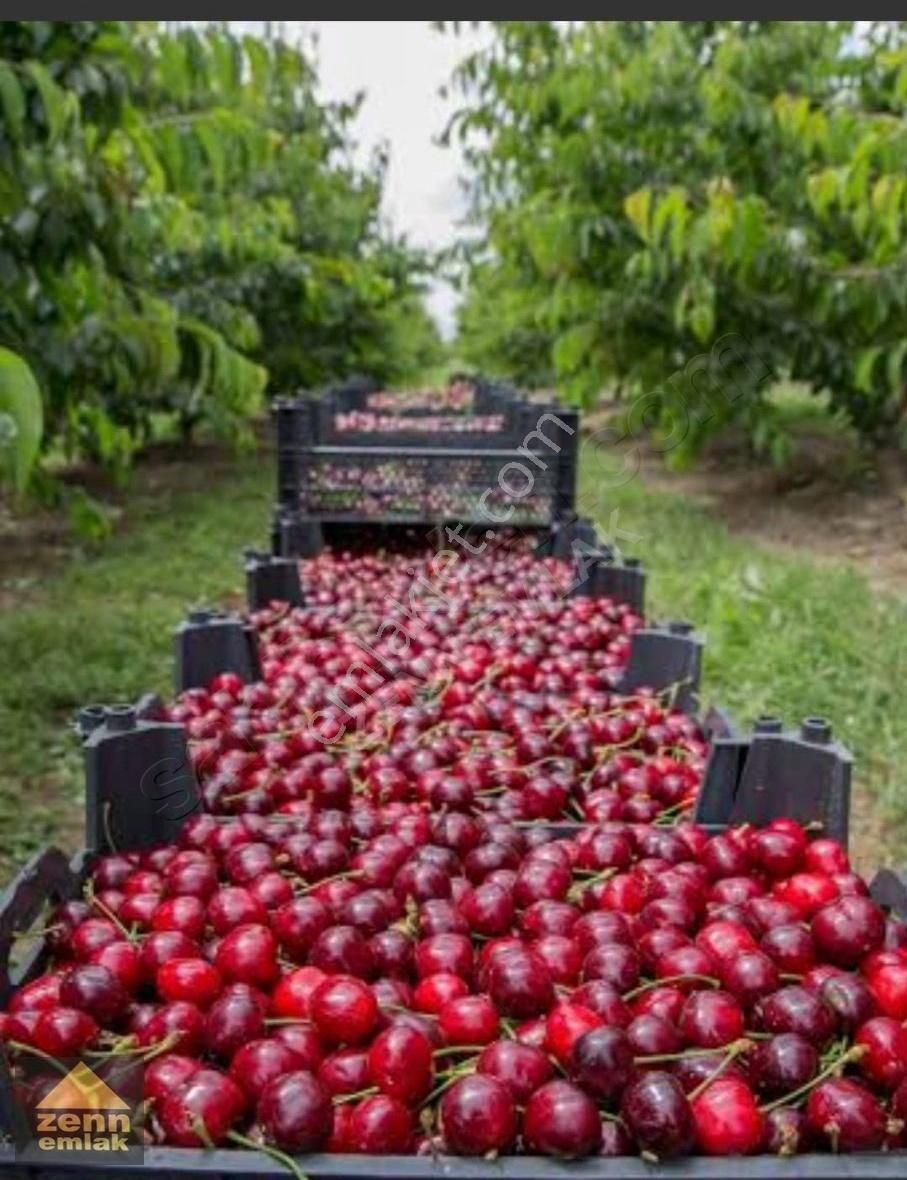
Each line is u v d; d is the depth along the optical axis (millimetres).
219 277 11609
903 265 7422
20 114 3574
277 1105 1345
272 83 7062
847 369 8953
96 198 4551
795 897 2078
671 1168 1331
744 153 9383
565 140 9977
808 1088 1470
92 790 2283
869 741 4676
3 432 2418
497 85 10906
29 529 9258
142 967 1803
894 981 1713
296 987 1705
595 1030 1463
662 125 9625
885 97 9031
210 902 2004
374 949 1833
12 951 2109
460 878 2193
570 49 10570
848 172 5879
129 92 4367
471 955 1849
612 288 9781
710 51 11055
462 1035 1621
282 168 12656
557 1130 1340
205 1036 1606
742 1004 1698
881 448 10852
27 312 5023
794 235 7898
